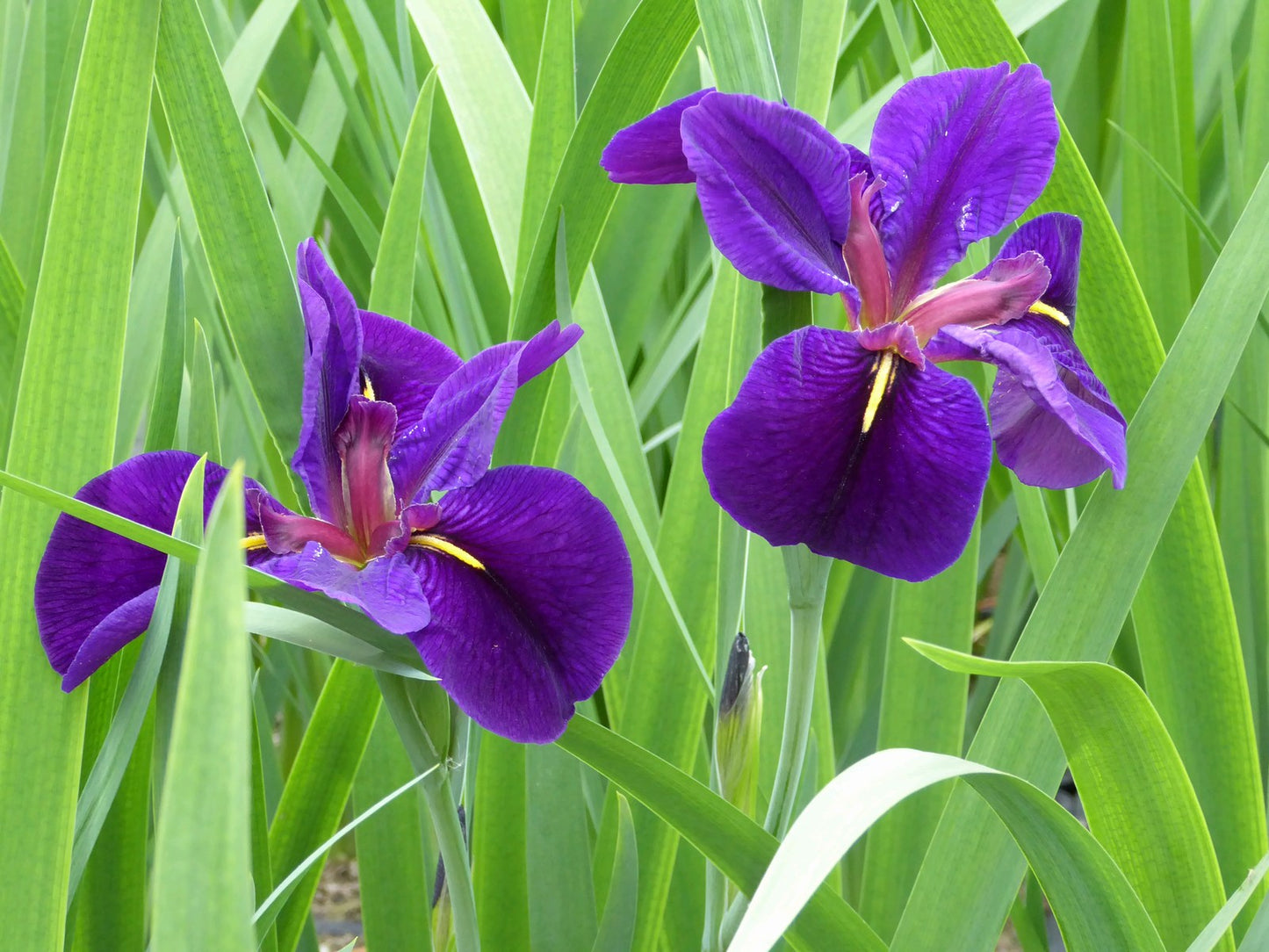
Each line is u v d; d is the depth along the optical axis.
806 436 0.59
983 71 0.63
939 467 0.59
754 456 0.59
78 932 0.68
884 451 0.59
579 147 0.66
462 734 0.61
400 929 0.75
